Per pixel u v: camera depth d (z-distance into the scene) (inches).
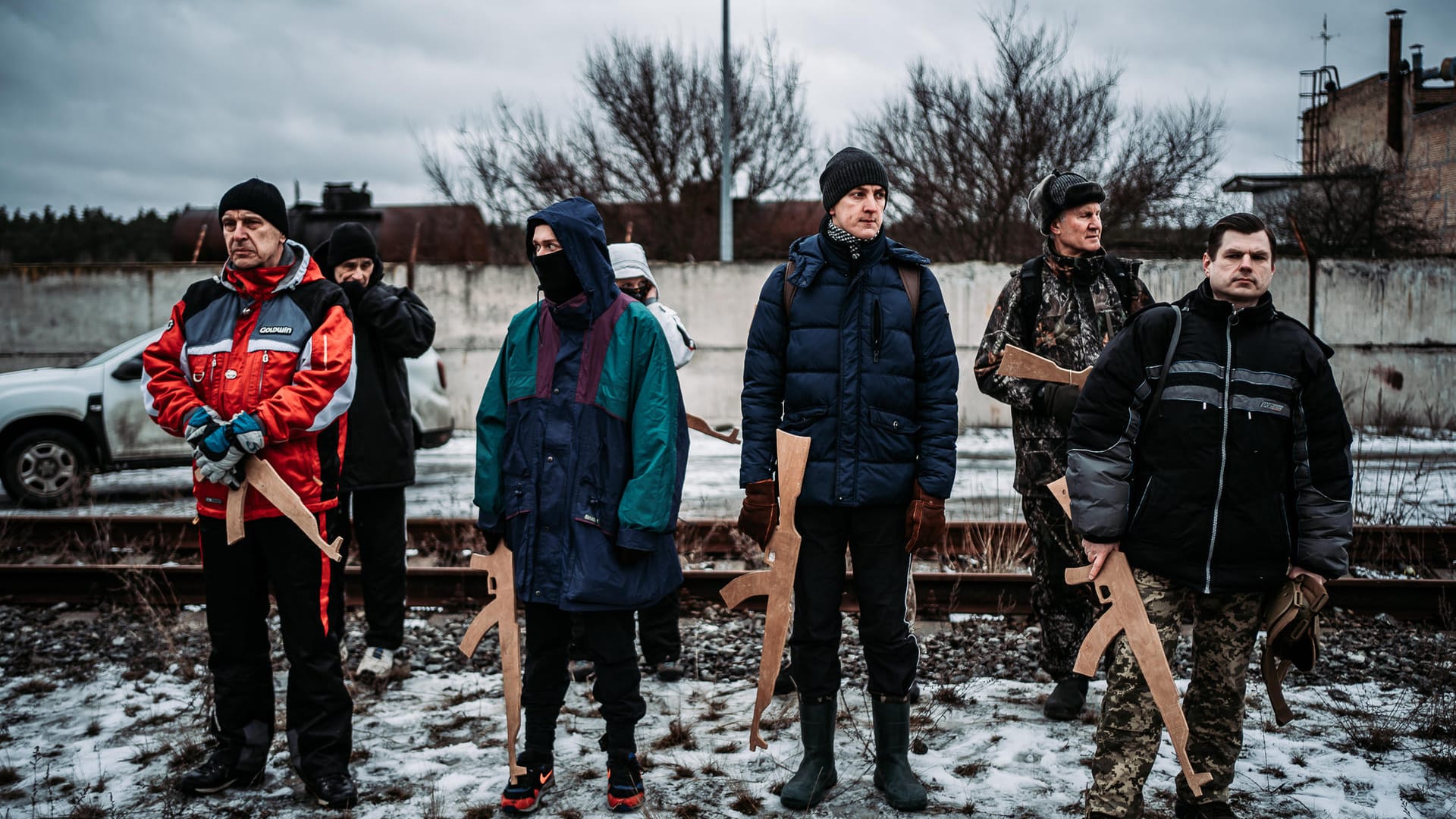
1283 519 104.0
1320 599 102.5
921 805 120.4
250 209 125.0
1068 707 149.6
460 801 126.2
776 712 155.9
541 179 792.9
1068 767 132.4
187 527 269.3
